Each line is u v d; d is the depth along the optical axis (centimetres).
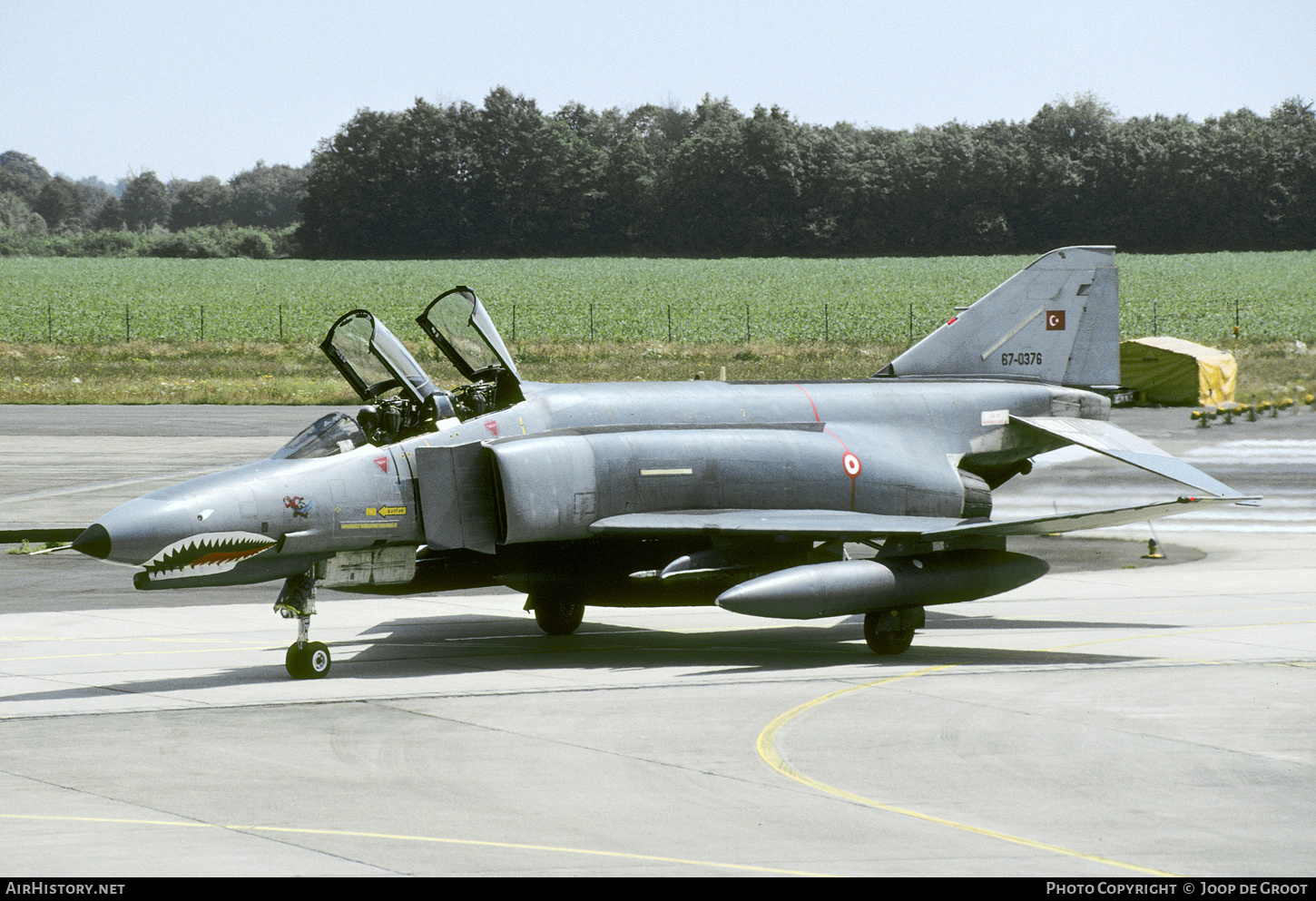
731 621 5397
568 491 4322
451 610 5631
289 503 3956
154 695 3753
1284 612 5322
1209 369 13475
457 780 2820
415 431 4375
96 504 7662
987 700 3672
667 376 16988
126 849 2334
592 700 3678
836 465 4850
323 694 3775
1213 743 3158
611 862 2266
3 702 3650
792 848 2348
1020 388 5503
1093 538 7575
